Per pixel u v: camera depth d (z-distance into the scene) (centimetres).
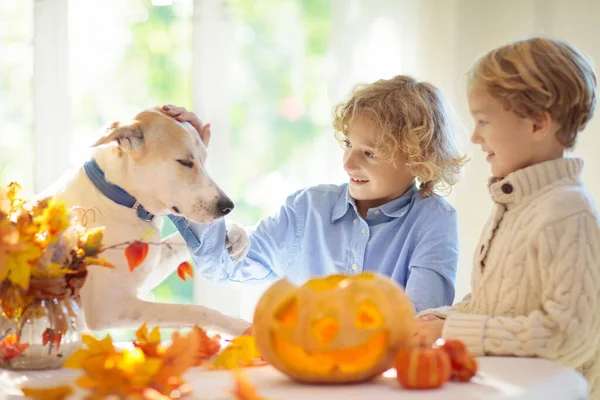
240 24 268
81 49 256
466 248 233
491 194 139
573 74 134
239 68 269
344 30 239
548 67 133
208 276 175
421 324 132
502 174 140
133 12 260
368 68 237
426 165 176
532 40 138
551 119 134
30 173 256
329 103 242
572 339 122
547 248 126
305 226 190
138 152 153
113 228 151
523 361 118
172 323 151
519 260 130
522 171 134
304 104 271
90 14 257
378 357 105
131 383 93
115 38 259
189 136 161
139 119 159
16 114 255
